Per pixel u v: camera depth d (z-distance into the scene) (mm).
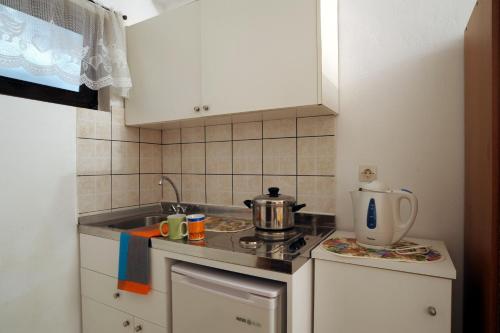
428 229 1292
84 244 1531
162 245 1227
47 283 1438
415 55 1312
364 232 1139
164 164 2041
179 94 1562
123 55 1664
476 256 988
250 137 1695
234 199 1762
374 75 1388
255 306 965
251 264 1022
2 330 1289
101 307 1464
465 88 1184
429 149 1288
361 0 1413
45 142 1435
